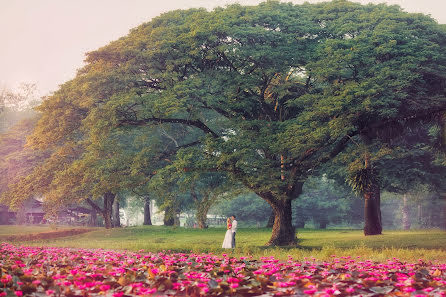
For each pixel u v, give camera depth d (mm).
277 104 28094
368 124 25719
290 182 26109
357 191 29328
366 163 29266
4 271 10156
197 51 24328
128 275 9469
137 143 34094
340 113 22922
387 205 74688
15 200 32875
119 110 25594
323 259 17328
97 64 27031
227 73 25547
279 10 27125
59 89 28734
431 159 37219
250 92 27562
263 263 14031
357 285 8383
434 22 26734
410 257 17844
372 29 26062
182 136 40281
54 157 33281
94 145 26109
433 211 61406
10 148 55500
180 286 8430
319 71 23281
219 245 27047
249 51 24406
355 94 21734
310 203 63469
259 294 7961
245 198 68750
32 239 39281
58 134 27844
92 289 8023
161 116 25781
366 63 23562
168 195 26094
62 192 30125
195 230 41750
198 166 24141
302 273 9992
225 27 24406
